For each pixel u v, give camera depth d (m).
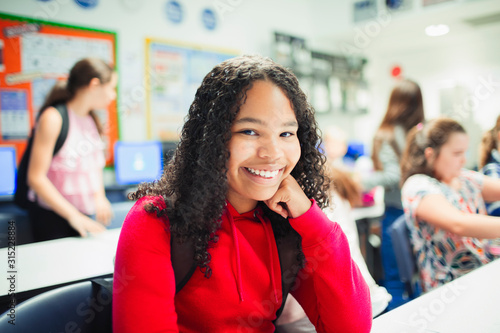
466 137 1.46
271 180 0.68
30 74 2.70
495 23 3.89
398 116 2.41
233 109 0.65
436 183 1.45
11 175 2.35
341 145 2.57
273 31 4.00
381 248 2.32
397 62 5.04
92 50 2.96
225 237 0.73
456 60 4.53
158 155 2.86
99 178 2.17
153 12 3.28
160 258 0.67
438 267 1.44
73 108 1.97
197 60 3.60
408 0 3.67
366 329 0.77
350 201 1.58
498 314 0.82
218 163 0.66
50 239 1.89
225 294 0.72
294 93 0.68
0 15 2.56
